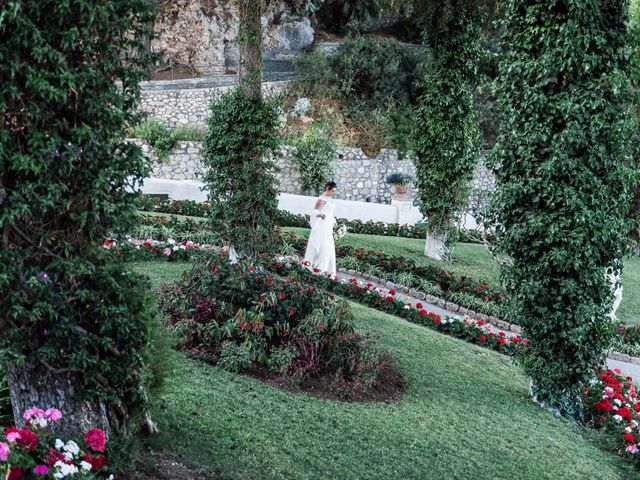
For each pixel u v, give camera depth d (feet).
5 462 10.30
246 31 35.06
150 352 14.02
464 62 51.62
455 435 20.42
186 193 65.00
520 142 26.23
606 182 25.93
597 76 25.17
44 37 11.12
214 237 37.50
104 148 12.17
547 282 26.27
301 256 47.98
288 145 75.41
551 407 26.78
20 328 11.95
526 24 25.95
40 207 11.32
